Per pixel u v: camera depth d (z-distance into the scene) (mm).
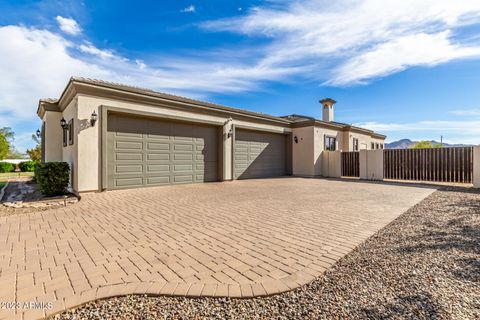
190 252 3182
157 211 5609
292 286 2301
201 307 2006
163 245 3443
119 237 3799
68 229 4230
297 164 15516
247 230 4148
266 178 13797
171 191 8625
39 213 5422
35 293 2193
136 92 8727
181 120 10242
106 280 2434
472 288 2223
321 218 4934
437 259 2857
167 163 10016
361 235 3838
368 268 2666
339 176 14539
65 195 7797
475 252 3047
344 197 7484
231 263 2836
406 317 1832
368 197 7484
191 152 10883
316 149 14969
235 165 12703
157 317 1876
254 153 13812
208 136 11586
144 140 9281
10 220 4836
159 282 2379
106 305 2031
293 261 2885
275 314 1907
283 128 15164
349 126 17609
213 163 11836
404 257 2934
